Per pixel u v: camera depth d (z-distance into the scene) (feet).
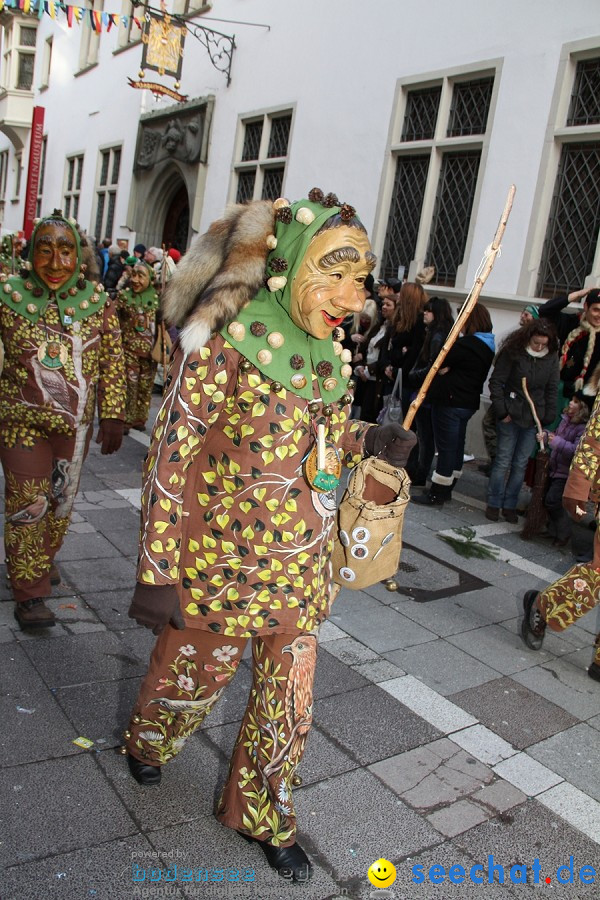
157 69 37.47
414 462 20.97
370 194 28.96
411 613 12.85
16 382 10.05
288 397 5.94
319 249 5.72
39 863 6.53
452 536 17.16
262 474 5.92
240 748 6.72
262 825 6.65
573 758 9.16
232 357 5.77
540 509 17.22
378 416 21.93
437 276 26.78
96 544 14.15
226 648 6.40
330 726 9.15
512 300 23.40
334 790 8.01
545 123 22.59
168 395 5.84
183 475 5.75
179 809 7.39
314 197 5.96
